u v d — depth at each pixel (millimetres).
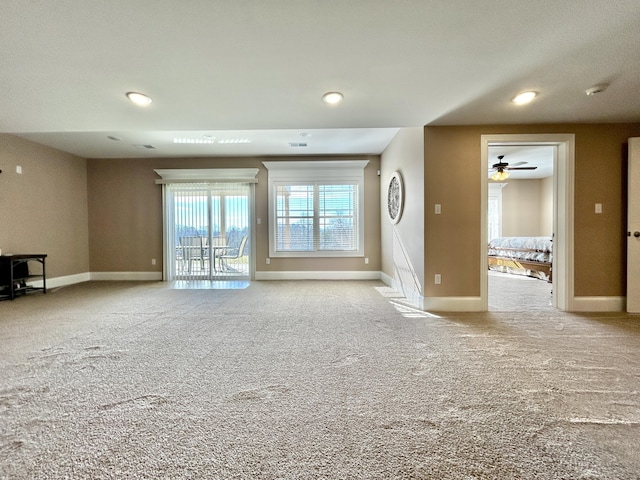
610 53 2076
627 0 1585
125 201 6012
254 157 5977
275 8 1637
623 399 1652
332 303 3947
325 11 1667
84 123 3365
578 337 2623
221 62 2170
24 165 4688
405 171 4199
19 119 3221
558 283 3604
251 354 2291
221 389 1780
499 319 3174
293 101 2840
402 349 2373
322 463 1204
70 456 1249
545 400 1647
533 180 8484
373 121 3367
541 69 2289
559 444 1305
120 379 1902
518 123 3438
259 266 6023
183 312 3521
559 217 3582
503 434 1372
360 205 5965
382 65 2230
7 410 1569
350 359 2191
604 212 3449
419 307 3691
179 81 2439
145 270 6070
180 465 1199
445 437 1354
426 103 2906
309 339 2607
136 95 2672
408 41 1945
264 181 6004
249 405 1614
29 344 2502
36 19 1673
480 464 1195
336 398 1678
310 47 2004
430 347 2410
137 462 1215
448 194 3520
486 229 3525
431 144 3514
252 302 4027
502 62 2191
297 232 6000
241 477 1139
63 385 1827
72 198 5613
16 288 4527
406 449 1280
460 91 2656
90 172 5977
